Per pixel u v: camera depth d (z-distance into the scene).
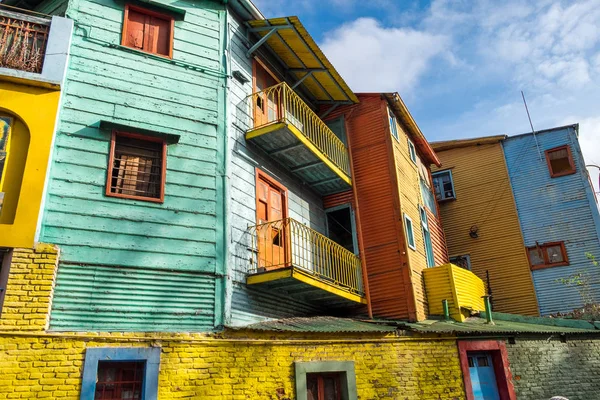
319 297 12.80
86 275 8.79
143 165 10.28
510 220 21.52
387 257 14.54
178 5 12.22
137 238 9.46
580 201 20.45
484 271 21.30
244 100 12.66
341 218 16.30
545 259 20.34
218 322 9.60
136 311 8.94
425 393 11.37
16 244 8.32
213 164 10.94
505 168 22.38
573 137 21.47
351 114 16.78
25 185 8.70
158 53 11.53
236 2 12.98
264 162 12.87
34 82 9.45
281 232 12.74
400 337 11.68
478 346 12.45
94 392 8.01
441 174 23.62
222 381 9.02
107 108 10.23
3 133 9.03
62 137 9.52
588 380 13.34
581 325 14.53
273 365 9.69
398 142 16.91
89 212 9.22
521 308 20.08
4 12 9.88
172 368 8.67
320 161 13.66
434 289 15.07
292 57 14.77
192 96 11.37
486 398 12.23
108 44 10.83
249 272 10.89
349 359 10.73
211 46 12.29
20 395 7.56
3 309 7.90
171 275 9.52
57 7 11.31
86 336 8.27
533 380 12.68
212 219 10.39
